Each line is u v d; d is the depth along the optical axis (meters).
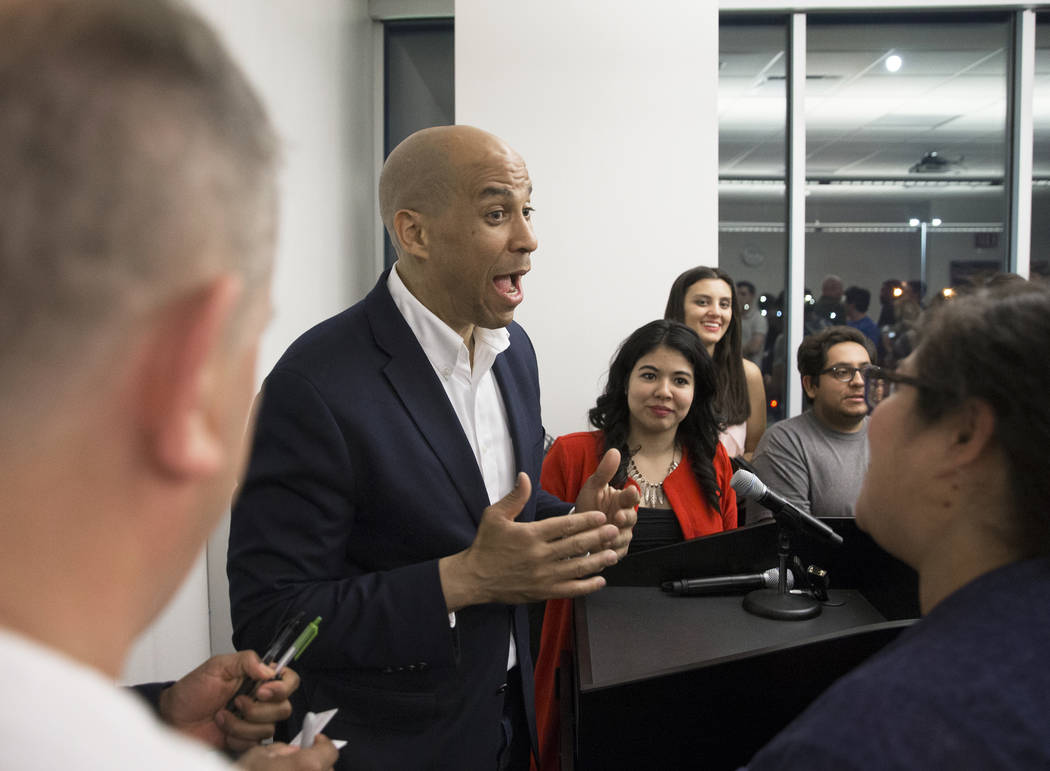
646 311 3.94
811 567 1.34
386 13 4.77
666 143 3.91
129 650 0.24
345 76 4.12
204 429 0.23
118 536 0.22
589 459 2.19
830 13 4.59
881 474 0.63
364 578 1.11
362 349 1.20
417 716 1.17
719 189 4.80
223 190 0.22
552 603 1.81
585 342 3.95
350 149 4.23
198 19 0.23
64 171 0.19
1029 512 0.54
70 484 0.21
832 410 2.33
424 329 1.24
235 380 0.25
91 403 0.21
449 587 1.07
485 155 1.19
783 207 4.79
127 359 0.21
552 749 1.71
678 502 2.07
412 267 1.27
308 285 3.41
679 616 1.25
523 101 3.92
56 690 0.19
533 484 1.41
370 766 1.15
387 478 1.14
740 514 2.48
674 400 2.05
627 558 1.39
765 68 4.70
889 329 4.89
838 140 4.83
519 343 1.53
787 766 0.46
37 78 0.19
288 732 1.19
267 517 1.10
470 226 1.19
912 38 4.64
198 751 0.23
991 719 0.44
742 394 3.10
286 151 0.26
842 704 0.48
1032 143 4.62
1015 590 0.51
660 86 3.91
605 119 3.91
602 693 0.96
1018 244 4.67
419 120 4.97
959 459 0.57
